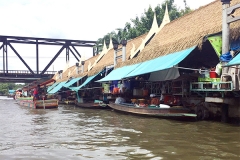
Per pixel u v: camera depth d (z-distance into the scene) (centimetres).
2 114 1820
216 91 1127
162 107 1302
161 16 2803
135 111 1470
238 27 1075
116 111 1845
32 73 4781
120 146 723
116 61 2280
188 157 596
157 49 1642
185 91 1314
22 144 783
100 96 2425
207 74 1215
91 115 1662
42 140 840
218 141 752
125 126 1094
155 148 688
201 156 602
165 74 1546
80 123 1259
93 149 700
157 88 1698
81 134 939
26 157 638
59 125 1198
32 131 1027
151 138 817
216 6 1523
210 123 1090
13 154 668
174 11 2784
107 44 3719
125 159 594
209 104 1191
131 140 799
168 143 740
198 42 1208
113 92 1948
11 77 4634
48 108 2417
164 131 930
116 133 934
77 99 2758
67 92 3422
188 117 1168
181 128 983
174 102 1361
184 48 1307
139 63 1736
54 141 820
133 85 1862
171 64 1163
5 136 921
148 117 1354
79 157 623
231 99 1031
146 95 1750
